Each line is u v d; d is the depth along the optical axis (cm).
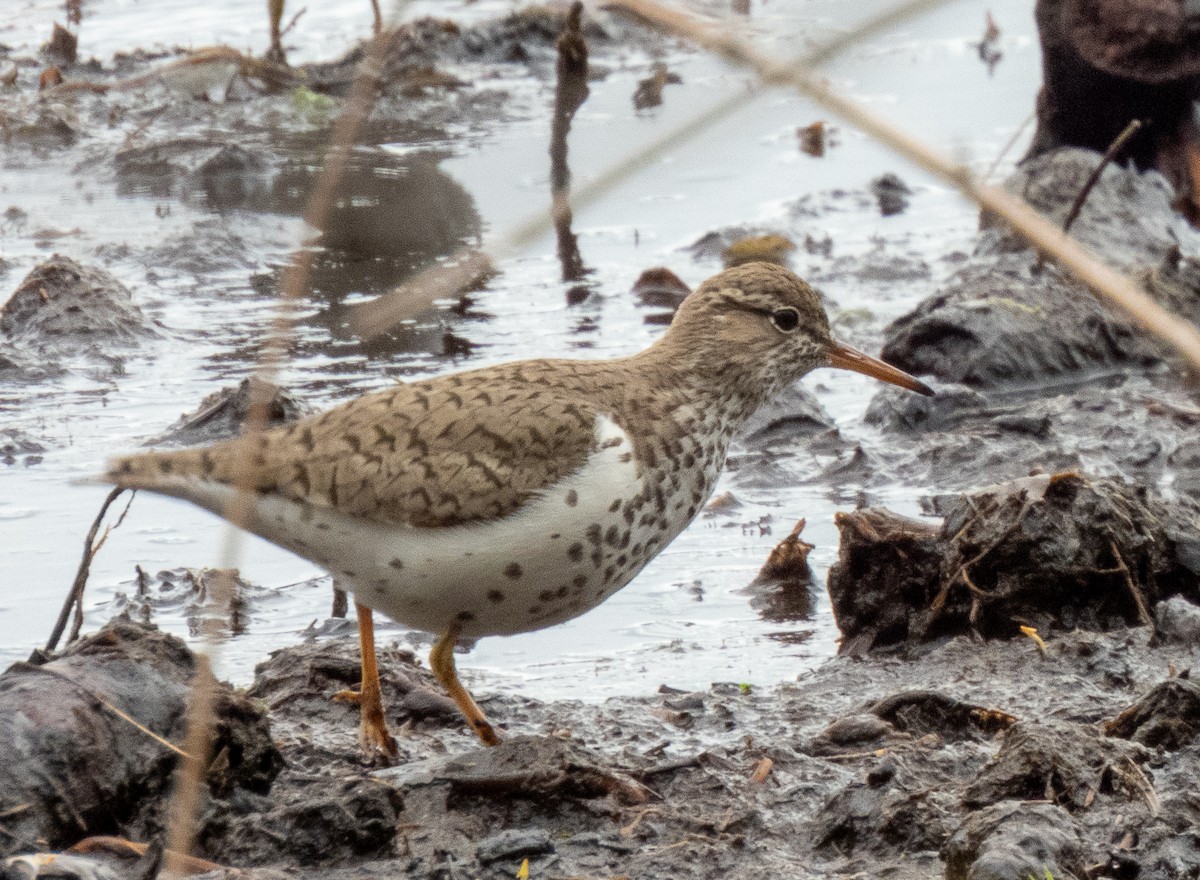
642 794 834
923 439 1455
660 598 1163
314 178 2180
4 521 1254
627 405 895
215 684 823
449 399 849
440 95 2534
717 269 1892
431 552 827
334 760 887
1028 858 699
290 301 339
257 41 2722
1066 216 1859
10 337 1678
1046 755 801
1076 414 1481
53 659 827
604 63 2688
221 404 1422
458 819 817
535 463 831
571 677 1037
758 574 1194
